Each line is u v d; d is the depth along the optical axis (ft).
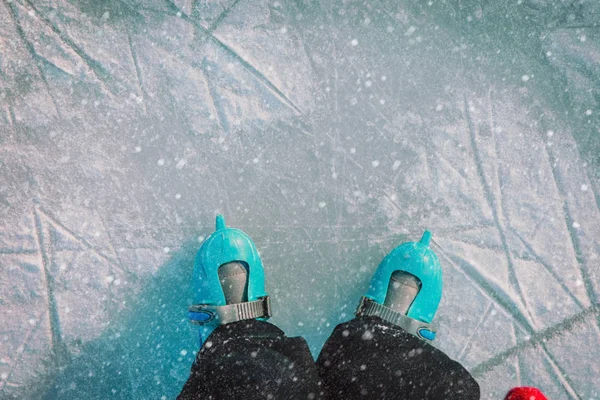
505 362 5.57
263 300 4.87
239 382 3.59
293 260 5.51
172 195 5.40
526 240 5.65
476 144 5.67
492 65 5.70
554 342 5.59
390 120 5.61
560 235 5.67
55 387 5.19
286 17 5.56
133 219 5.35
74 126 5.32
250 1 5.54
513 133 5.70
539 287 5.63
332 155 5.57
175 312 5.36
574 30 5.71
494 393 5.53
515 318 5.60
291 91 5.55
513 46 5.70
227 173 5.46
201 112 5.44
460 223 5.63
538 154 5.71
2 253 5.18
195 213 5.42
